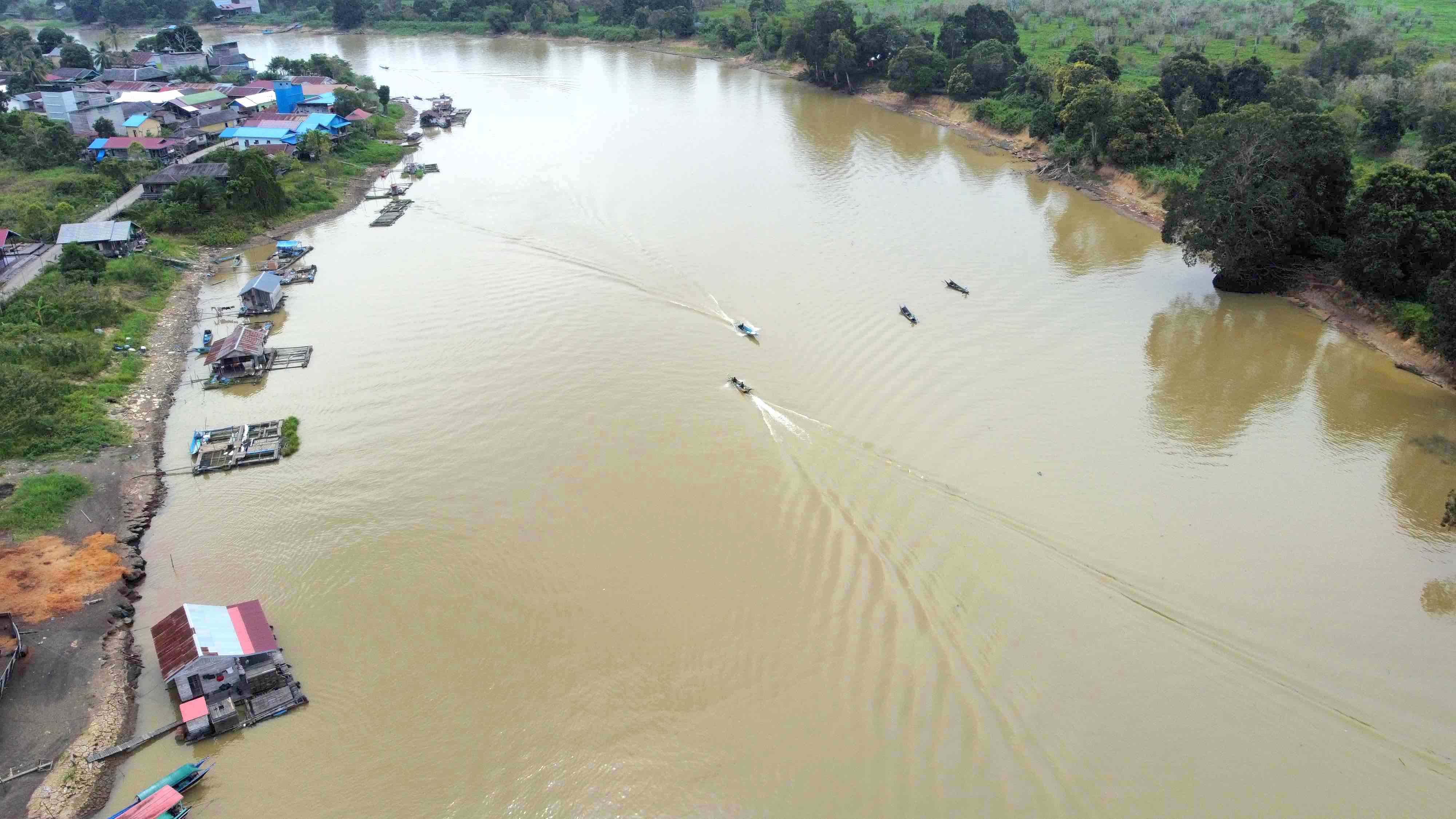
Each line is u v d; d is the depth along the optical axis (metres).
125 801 40.66
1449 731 41.91
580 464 61.00
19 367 67.62
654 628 48.16
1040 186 120.19
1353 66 139.00
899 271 90.38
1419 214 77.19
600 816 38.94
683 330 78.19
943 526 54.25
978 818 38.03
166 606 51.12
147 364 75.56
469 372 72.75
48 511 56.56
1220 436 64.69
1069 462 60.69
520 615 49.31
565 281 88.62
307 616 49.72
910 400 67.44
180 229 102.06
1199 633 47.09
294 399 70.19
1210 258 91.00
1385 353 76.56
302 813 39.56
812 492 57.38
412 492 59.12
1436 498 58.38
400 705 44.41
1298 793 39.06
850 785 39.69
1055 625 47.47
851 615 48.31
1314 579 50.91
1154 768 40.16
